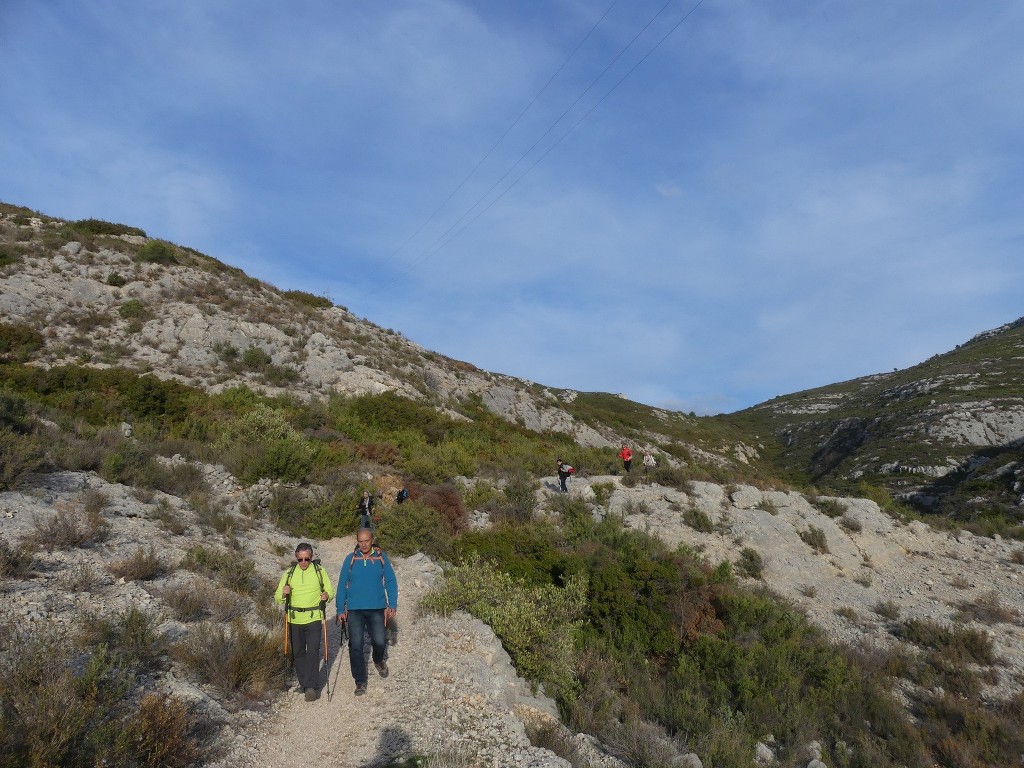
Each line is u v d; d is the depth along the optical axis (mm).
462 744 5547
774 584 17203
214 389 28484
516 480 21578
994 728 9852
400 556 12891
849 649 12633
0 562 6926
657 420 83688
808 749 8555
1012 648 13547
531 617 8711
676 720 8312
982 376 71250
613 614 11578
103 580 7594
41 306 31359
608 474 25922
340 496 15305
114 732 4414
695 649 10836
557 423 47500
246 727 5562
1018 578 18156
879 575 18312
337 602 6777
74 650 5629
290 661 6742
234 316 36844
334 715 6008
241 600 8289
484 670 7172
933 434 54125
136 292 35594
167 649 6293
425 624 8391
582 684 8672
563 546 15680
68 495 10742
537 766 5336
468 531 16328
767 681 10102
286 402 28234
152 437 19094
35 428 13906
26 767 3816
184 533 10734
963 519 32125
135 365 29156
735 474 25781
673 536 19141
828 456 70875
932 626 14141
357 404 29859
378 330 50000
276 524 14086
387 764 5078
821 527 20375
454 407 38531
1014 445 46531
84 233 41812
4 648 5305
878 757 8578
